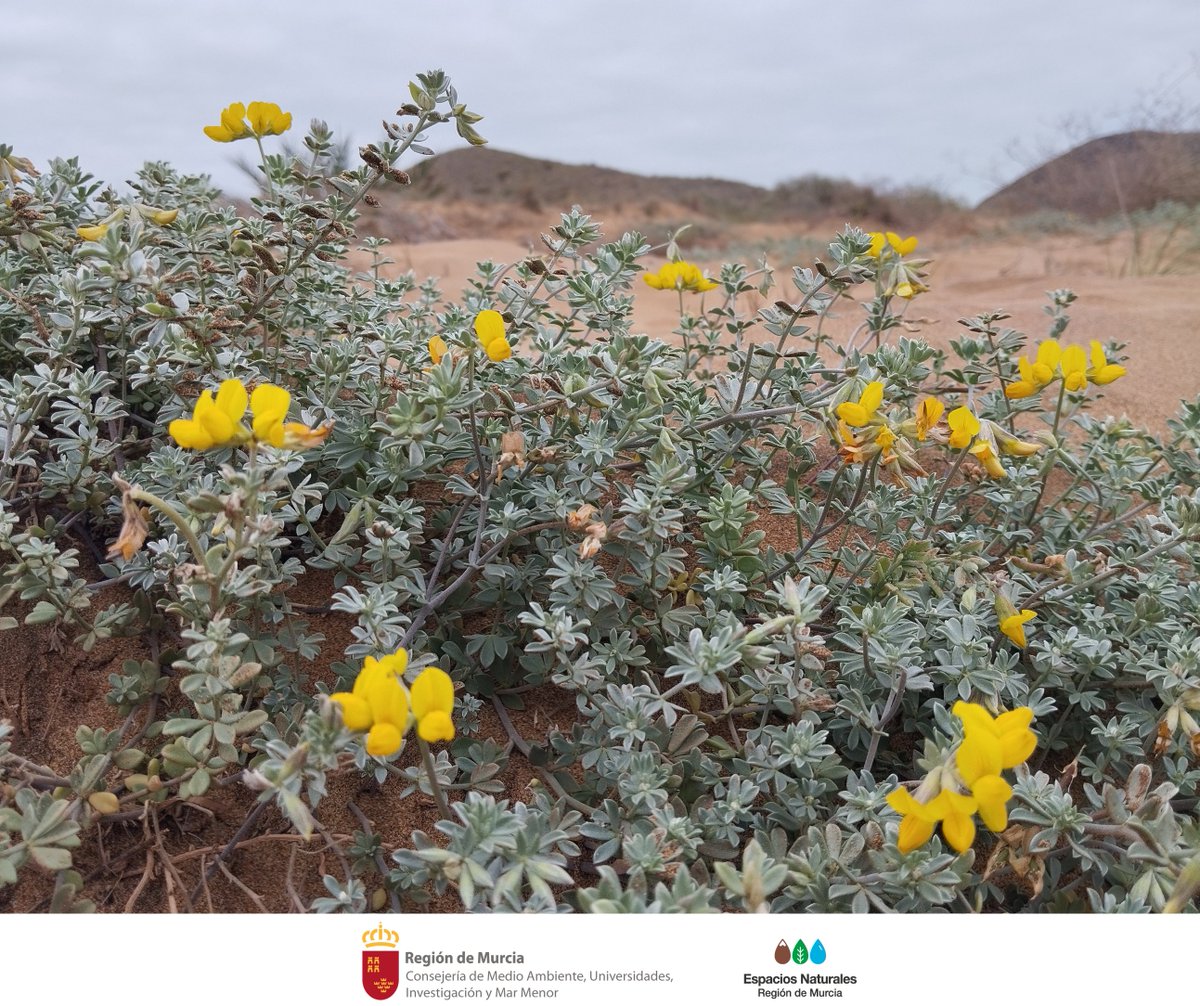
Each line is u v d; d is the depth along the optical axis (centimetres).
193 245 280
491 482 254
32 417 232
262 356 273
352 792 224
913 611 255
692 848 188
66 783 193
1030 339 580
